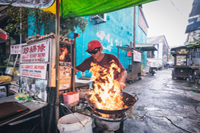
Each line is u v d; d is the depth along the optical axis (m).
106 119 1.63
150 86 7.62
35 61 2.41
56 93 2.00
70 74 2.47
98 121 1.88
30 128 2.20
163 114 3.48
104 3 2.33
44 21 4.14
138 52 9.86
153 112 3.62
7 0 1.85
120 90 2.10
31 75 2.51
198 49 11.00
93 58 2.40
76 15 3.01
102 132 2.14
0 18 4.64
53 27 4.44
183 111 3.69
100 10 2.66
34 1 1.85
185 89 6.78
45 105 2.01
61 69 2.27
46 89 2.13
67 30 4.42
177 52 10.86
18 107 1.79
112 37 8.81
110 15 8.39
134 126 2.83
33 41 2.48
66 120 1.89
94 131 2.21
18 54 4.69
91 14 2.94
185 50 10.60
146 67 17.52
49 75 2.10
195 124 2.91
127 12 11.54
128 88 7.01
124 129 2.70
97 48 2.05
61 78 2.27
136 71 9.75
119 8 2.52
